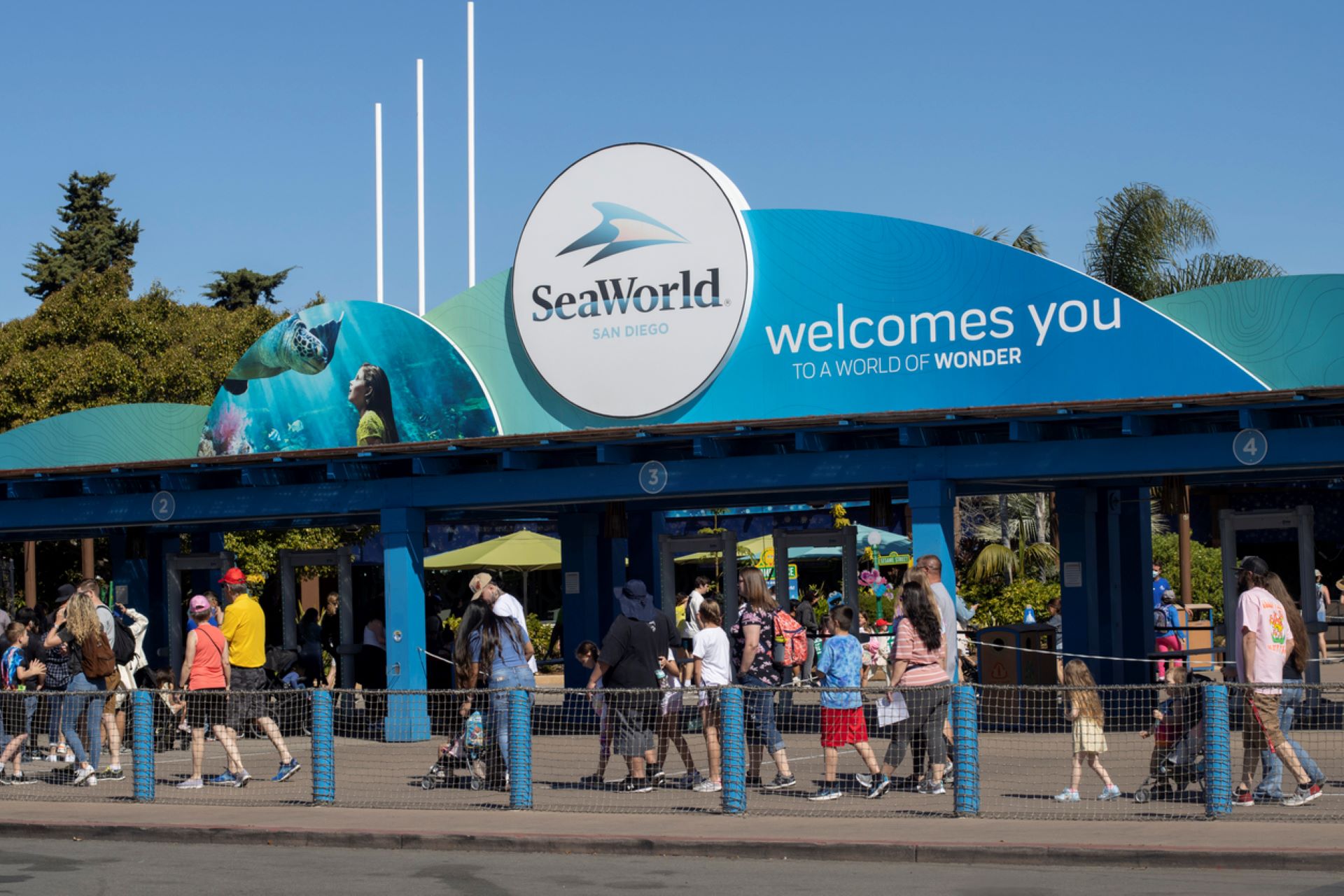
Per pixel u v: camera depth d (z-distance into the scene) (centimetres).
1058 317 1670
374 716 1847
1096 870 889
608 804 1173
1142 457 1498
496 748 1266
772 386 1795
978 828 1005
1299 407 1444
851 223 1775
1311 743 1355
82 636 1390
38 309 3425
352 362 2061
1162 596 2258
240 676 1389
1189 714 1095
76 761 1377
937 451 1584
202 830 1093
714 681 1239
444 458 1817
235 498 1909
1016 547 3309
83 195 5825
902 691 1144
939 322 1725
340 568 1958
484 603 1309
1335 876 848
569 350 1895
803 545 1873
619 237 1873
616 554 2136
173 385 3347
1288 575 3500
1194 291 1778
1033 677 1712
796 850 962
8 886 911
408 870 952
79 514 1997
